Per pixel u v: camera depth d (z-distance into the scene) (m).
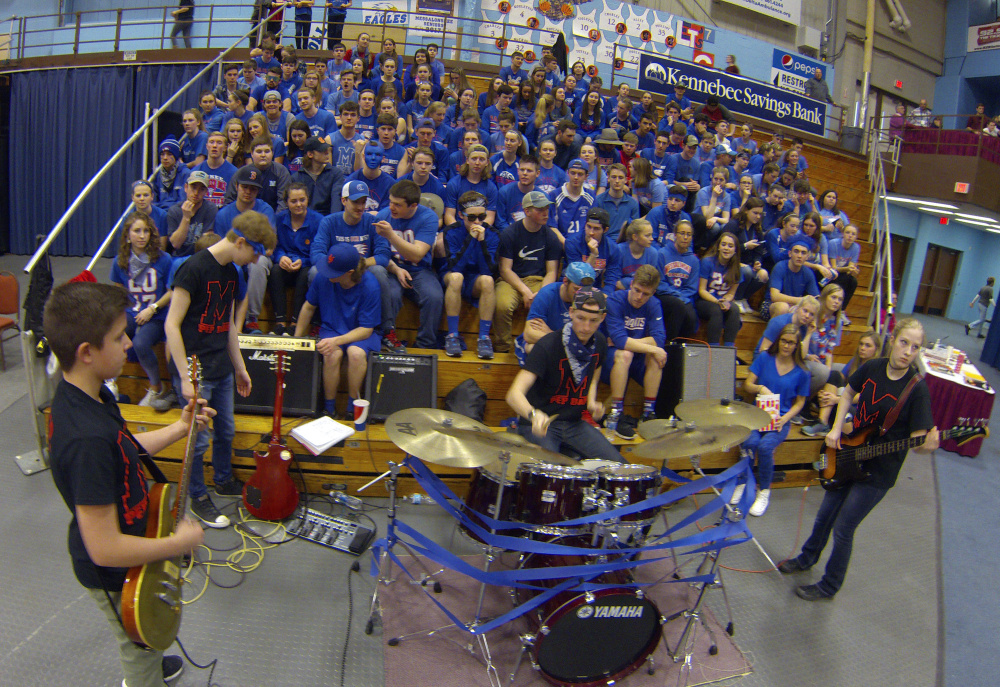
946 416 6.70
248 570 3.54
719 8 14.38
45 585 3.30
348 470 4.29
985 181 11.73
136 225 4.29
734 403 3.62
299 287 5.00
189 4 11.71
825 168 11.80
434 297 5.03
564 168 7.43
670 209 6.29
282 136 7.38
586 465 3.17
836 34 15.83
